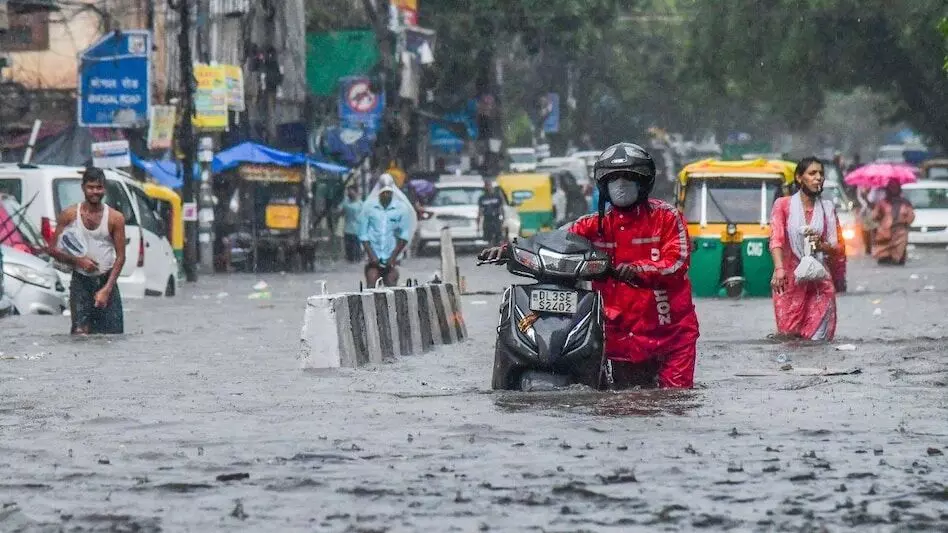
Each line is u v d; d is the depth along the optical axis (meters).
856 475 14.45
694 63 130.38
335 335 27.06
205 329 38.81
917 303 46.81
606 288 21.84
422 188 108.25
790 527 12.16
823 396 21.06
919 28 113.81
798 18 123.38
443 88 141.88
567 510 12.90
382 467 15.25
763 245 54.75
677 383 21.84
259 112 101.62
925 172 131.75
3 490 14.23
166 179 77.19
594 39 143.88
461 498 13.45
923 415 18.94
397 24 124.56
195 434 17.98
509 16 139.00
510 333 21.62
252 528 12.35
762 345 30.61
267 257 82.88
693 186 55.97
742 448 16.23
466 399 20.97
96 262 35.59
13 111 78.44
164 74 84.62
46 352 31.09
